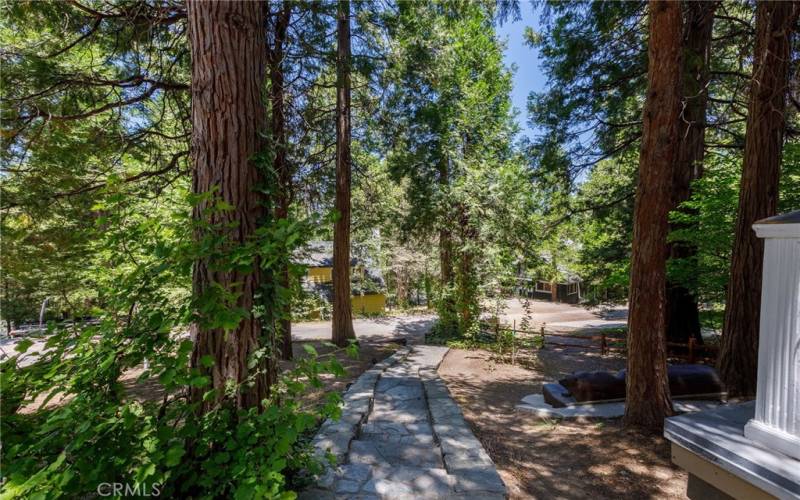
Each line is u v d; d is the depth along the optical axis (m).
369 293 21.55
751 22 6.64
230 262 1.99
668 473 3.04
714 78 7.63
